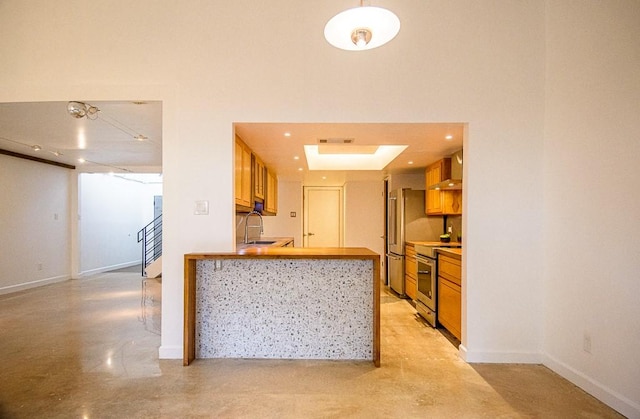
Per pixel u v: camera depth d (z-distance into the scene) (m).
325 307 2.80
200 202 2.78
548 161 2.70
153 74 2.79
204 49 2.79
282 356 2.80
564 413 2.02
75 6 2.80
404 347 3.05
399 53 2.79
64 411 2.01
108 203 8.19
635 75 1.95
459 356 2.84
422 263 4.02
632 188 1.97
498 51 2.77
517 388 2.31
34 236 5.92
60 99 2.78
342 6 2.80
